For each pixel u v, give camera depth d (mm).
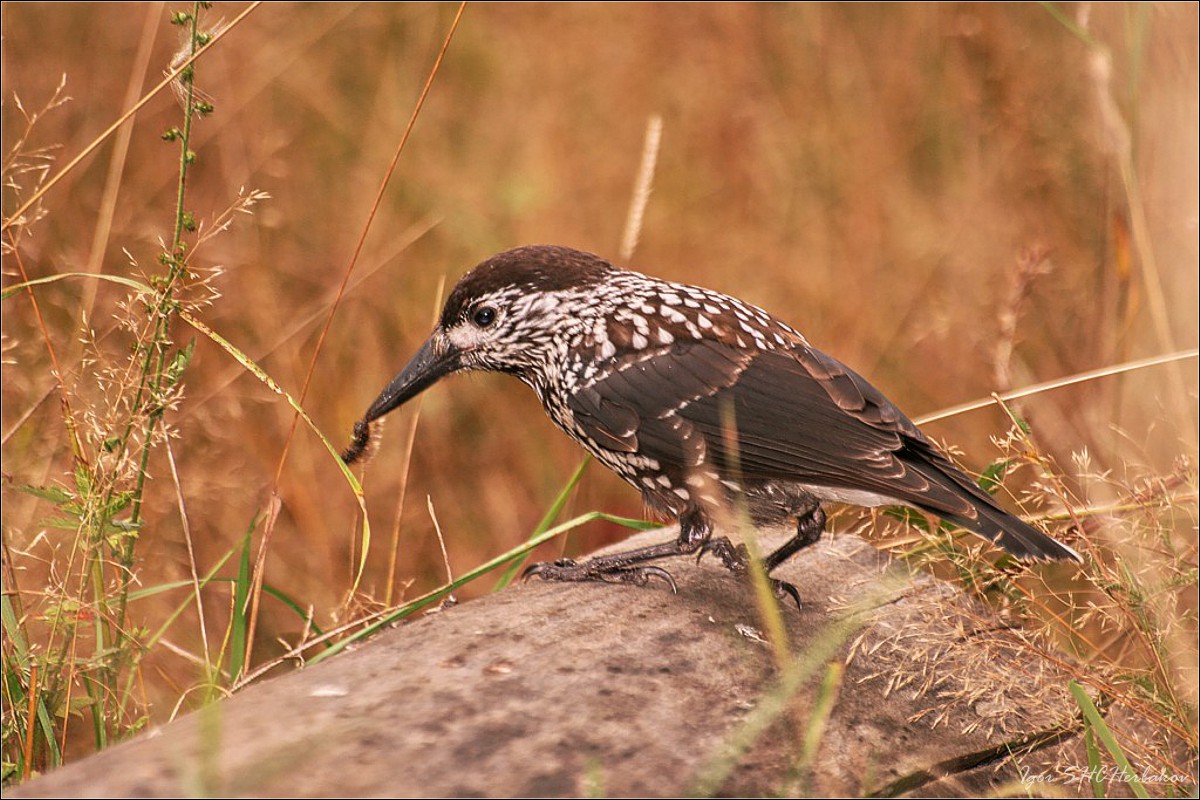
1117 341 11453
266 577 11359
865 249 14547
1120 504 8484
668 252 14836
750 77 16141
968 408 9117
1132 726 7531
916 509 8914
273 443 12227
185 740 5809
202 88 13820
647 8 16750
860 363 13523
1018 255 12539
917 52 15781
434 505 12336
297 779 5598
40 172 12992
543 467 12695
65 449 10477
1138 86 12031
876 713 6918
